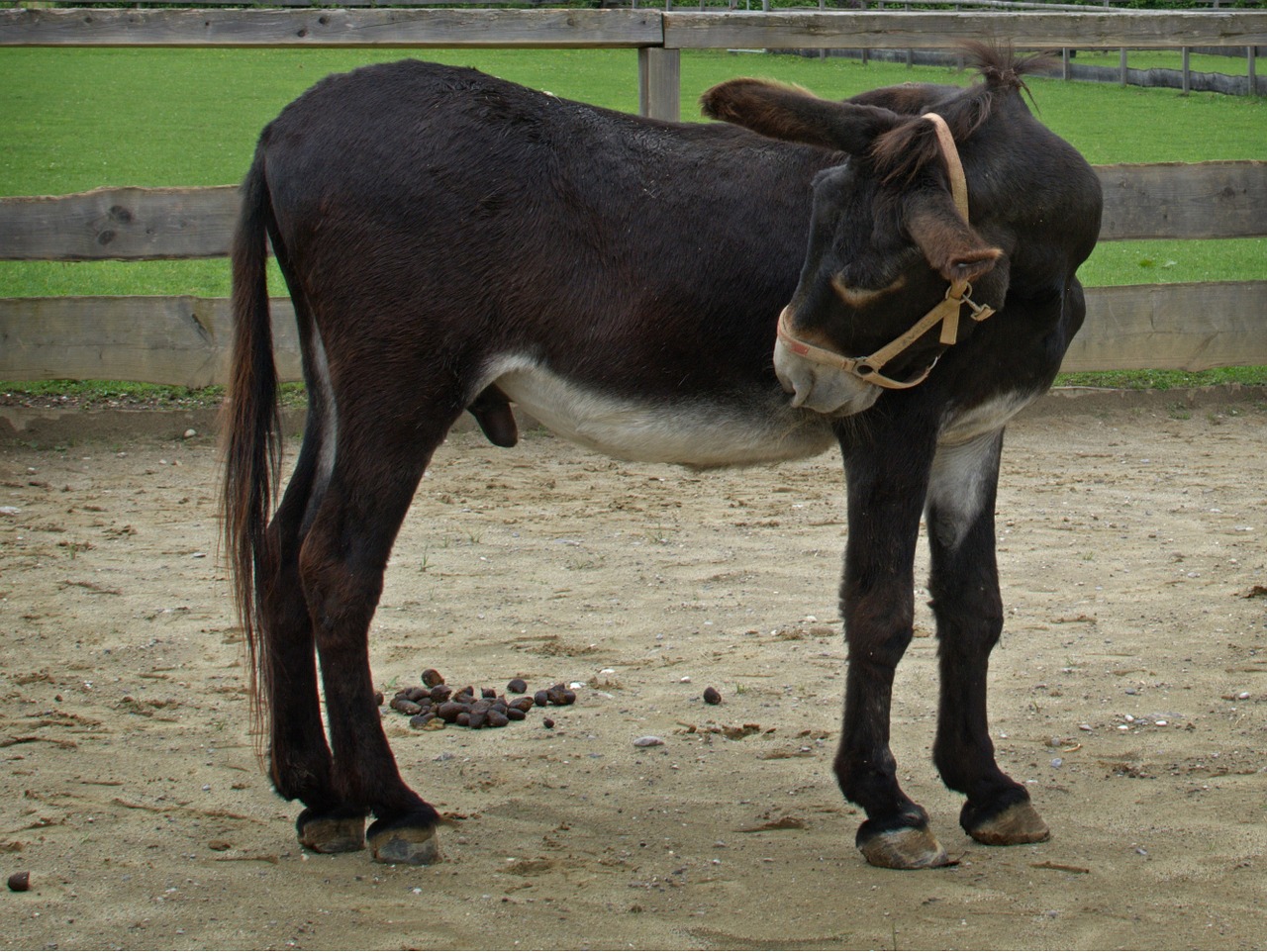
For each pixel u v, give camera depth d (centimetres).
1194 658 485
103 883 328
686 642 507
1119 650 495
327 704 342
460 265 341
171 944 299
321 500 354
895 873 336
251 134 1759
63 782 386
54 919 310
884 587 332
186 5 2217
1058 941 300
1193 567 587
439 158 343
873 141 303
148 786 386
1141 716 435
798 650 499
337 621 336
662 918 312
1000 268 306
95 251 788
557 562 598
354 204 340
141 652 489
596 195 347
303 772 353
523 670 480
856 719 337
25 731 419
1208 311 884
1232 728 424
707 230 346
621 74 2248
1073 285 360
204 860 343
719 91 305
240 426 351
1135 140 1683
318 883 332
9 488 691
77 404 796
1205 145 1620
